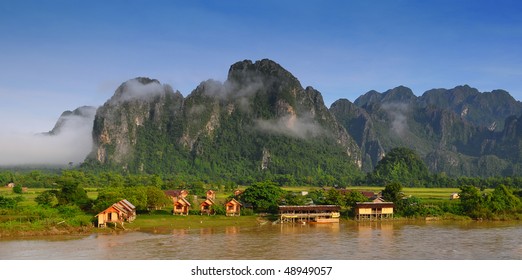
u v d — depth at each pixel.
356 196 109.69
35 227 71.62
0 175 189.75
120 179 193.75
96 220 78.75
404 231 83.38
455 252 63.50
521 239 74.69
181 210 97.44
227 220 93.00
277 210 102.44
